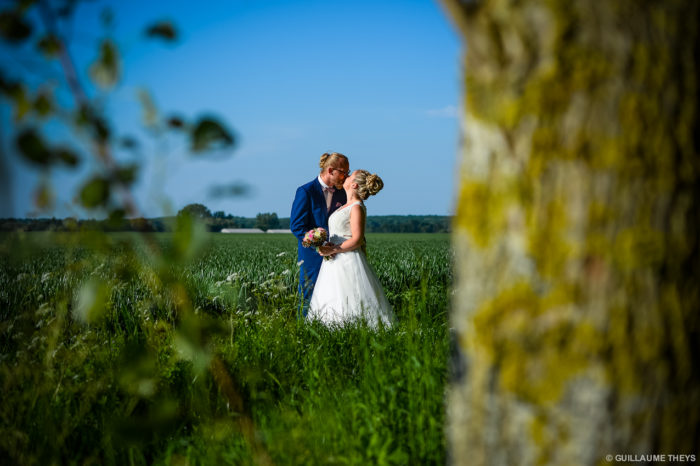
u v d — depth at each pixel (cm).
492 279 132
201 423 271
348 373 367
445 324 418
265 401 297
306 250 660
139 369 160
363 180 613
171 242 115
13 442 246
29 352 324
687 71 124
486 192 133
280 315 479
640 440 124
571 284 123
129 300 575
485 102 131
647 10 123
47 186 96
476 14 129
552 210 124
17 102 98
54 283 735
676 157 121
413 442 233
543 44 123
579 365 124
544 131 123
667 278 122
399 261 1337
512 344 130
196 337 149
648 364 122
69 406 287
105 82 104
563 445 127
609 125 120
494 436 135
